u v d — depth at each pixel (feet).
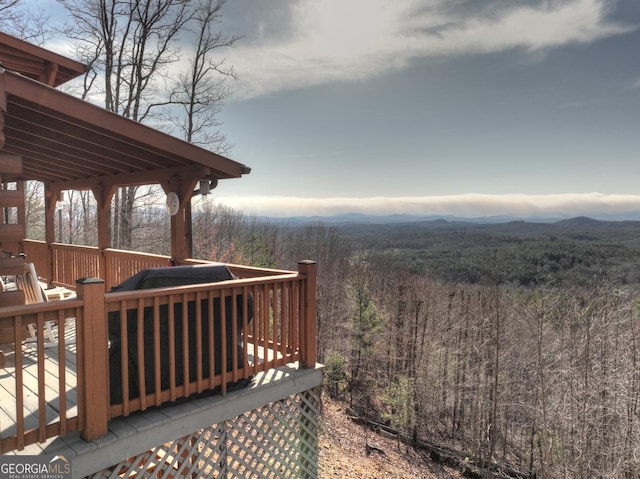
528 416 54.03
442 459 51.55
